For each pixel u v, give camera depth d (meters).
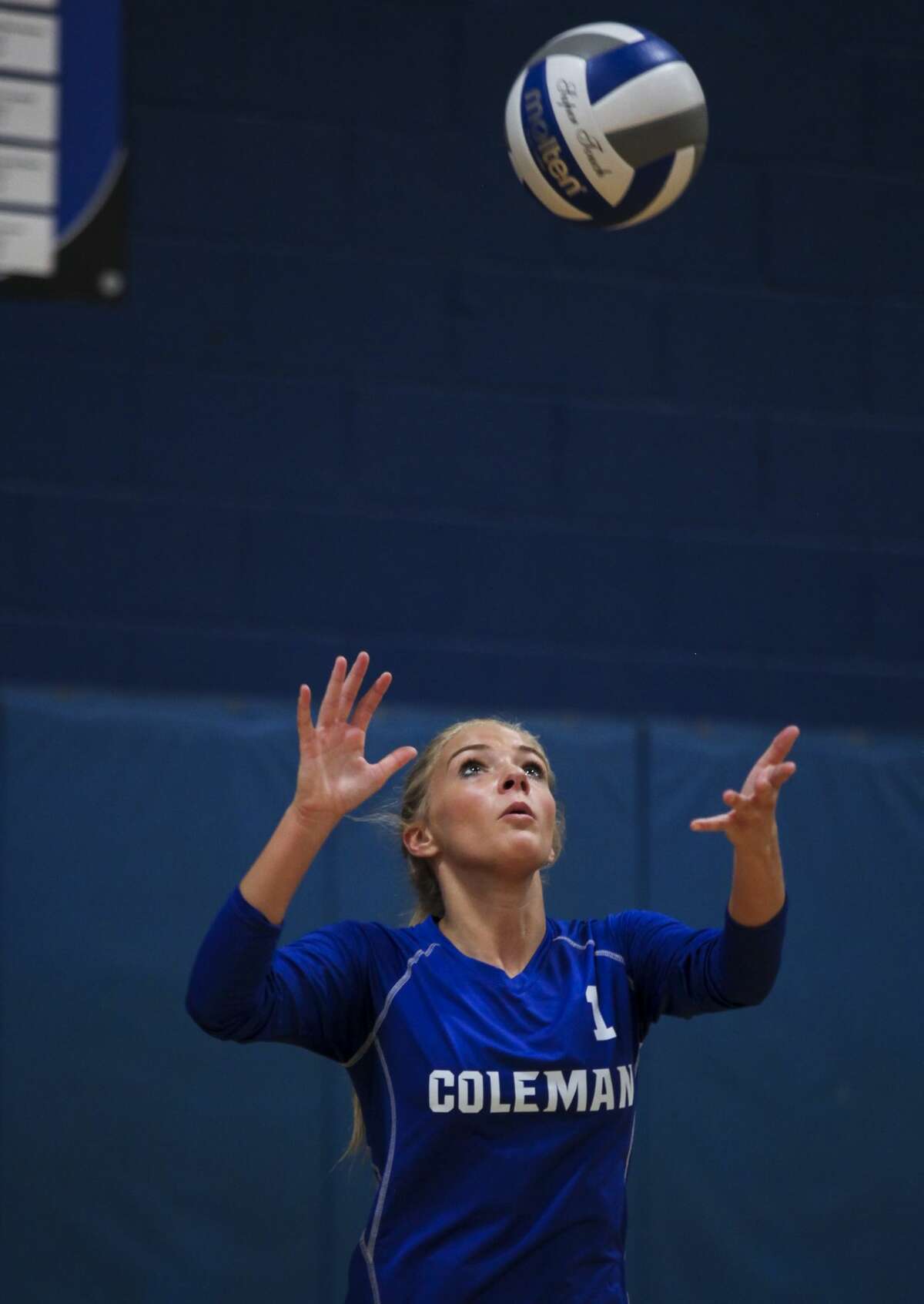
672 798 20.20
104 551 21.17
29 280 21.38
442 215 22.91
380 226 22.69
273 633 21.50
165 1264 18.33
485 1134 9.16
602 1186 9.27
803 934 20.08
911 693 23.16
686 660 22.58
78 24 21.75
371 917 19.16
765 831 9.23
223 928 9.05
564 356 22.94
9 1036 18.44
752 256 23.73
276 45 22.70
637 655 22.45
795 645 22.92
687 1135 19.23
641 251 23.41
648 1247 18.91
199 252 22.02
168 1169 18.50
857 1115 19.75
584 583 22.48
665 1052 19.36
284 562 21.67
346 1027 9.67
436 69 23.22
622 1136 9.50
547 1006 9.59
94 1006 18.67
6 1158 18.20
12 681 20.64
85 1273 18.17
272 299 22.17
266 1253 18.55
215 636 21.33
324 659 21.58
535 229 23.14
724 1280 19.03
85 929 18.81
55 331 21.39
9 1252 18.05
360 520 21.98
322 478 21.95
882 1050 19.97
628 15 23.89
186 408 21.67
